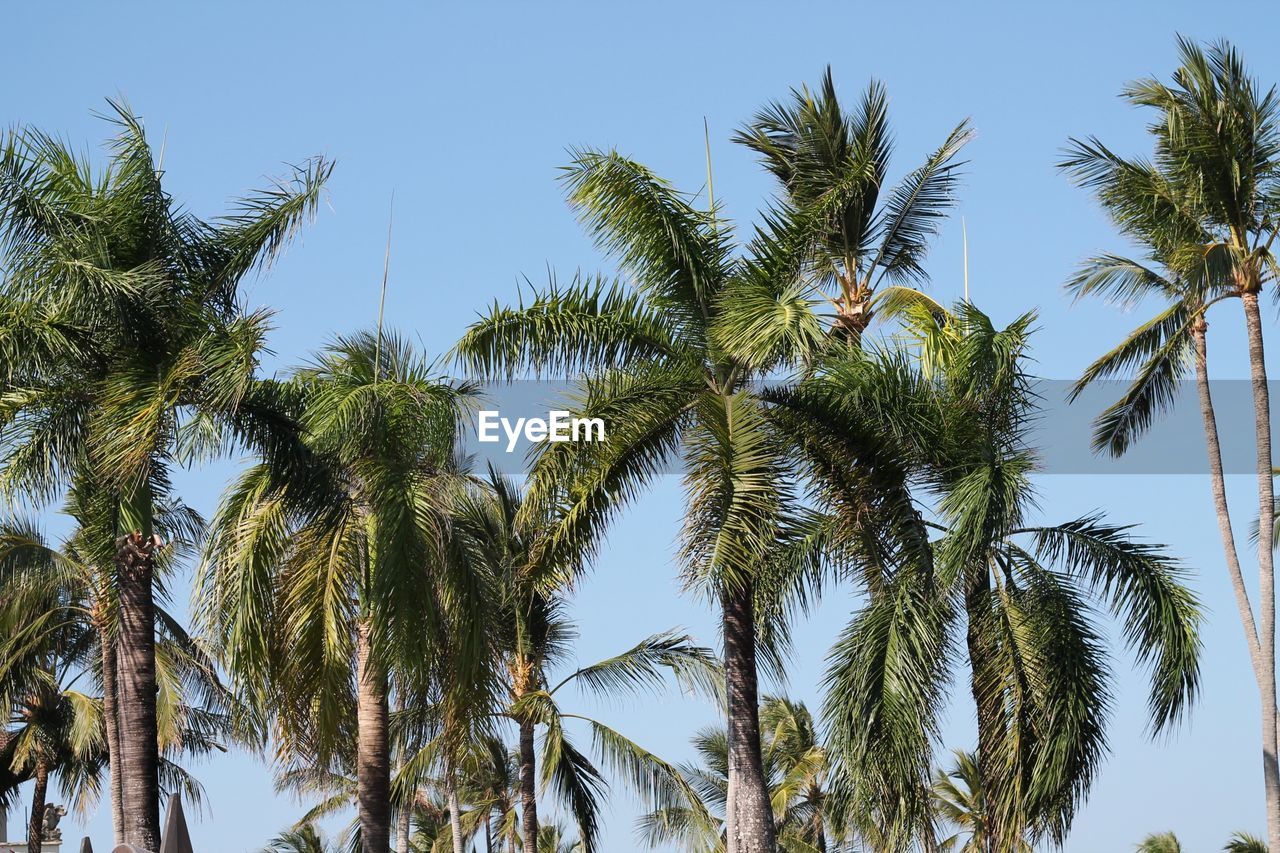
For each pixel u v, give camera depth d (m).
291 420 16.81
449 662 18.08
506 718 29.28
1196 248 23.34
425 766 29.20
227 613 17.66
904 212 20.30
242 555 17.64
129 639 15.91
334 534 18.38
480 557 18.97
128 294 15.45
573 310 17.97
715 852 29.34
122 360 16.02
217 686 31.56
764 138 20.41
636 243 18.19
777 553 17.53
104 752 35.78
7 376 15.29
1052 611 18.45
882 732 17.14
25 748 34.09
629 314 18.11
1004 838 18.16
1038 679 18.23
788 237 18.25
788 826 47.72
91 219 15.97
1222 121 23.03
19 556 27.53
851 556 17.91
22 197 15.95
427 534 17.72
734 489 16.09
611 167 18.05
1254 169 23.53
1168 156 24.03
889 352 17.88
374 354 20.69
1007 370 17.80
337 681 18.03
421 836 54.31
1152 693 18.17
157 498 16.70
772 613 19.22
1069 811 18.17
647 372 17.98
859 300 20.28
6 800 37.19
